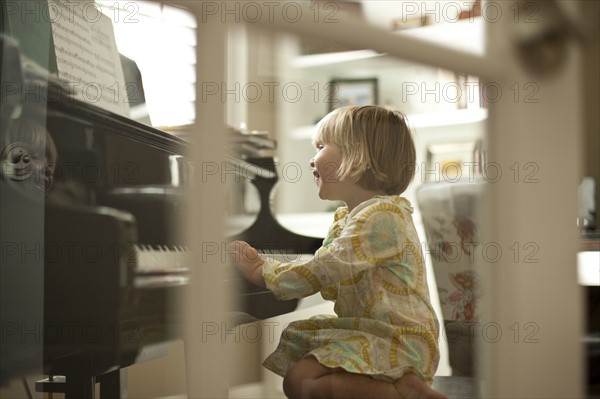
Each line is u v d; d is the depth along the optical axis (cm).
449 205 146
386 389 104
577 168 50
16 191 100
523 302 49
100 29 121
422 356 110
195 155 36
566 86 49
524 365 50
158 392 92
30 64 101
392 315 110
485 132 49
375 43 41
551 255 50
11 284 101
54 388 101
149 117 118
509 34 47
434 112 158
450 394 98
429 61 44
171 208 96
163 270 92
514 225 48
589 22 48
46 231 102
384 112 124
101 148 106
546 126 49
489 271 50
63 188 103
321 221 143
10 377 100
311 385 101
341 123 121
